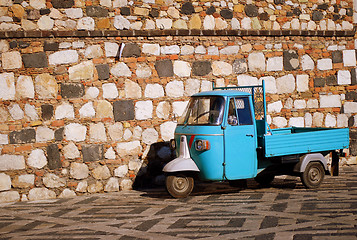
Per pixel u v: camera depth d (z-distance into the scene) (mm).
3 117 8359
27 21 8516
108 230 5973
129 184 9062
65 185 8641
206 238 5391
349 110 10664
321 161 8344
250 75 9961
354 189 8000
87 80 8820
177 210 6938
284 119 10195
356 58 10734
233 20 9836
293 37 10297
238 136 7852
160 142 9312
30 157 8461
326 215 6195
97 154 8844
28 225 6488
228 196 7902
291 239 5180
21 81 8453
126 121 9062
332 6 10609
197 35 9562
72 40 8734
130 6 9109
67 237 5738
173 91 9398
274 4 10164
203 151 7703
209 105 7984
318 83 10461
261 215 6367
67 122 8680
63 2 8688
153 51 9258
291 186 8648
